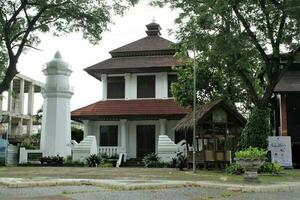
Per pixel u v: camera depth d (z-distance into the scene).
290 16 18.78
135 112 33.41
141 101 34.75
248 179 15.16
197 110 25.06
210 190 12.95
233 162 21.98
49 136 31.72
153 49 36.22
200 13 19.27
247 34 20.33
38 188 13.02
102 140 35.12
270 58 21.44
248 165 15.11
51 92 32.25
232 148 23.16
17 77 58.47
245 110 29.98
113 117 33.69
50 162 30.02
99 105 34.97
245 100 29.55
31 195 11.15
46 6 23.77
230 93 29.25
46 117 32.09
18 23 24.70
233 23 19.70
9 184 13.40
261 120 20.62
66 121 32.34
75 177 17.64
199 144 26.41
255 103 21.38
